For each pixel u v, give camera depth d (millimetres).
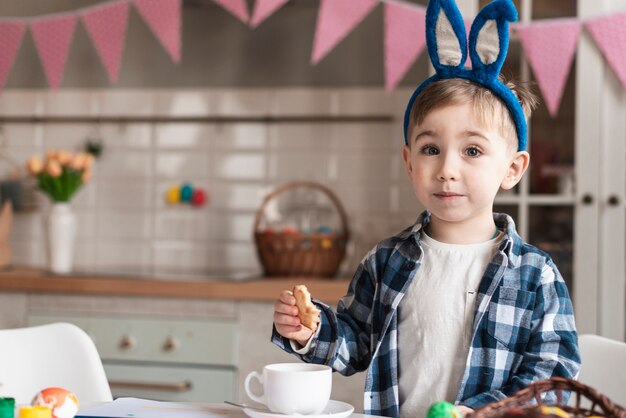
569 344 1084
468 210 1109
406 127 1247
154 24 2641
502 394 1030
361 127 3020
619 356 1247
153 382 2518
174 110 3139
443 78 1177
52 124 3211
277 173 3082
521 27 2459
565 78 2457
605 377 1260
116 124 3180
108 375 2539
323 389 940
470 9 2477
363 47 3020
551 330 1096
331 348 1125
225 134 3117
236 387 2484
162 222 3158
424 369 1133
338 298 2443
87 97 3186
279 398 928
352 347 1185
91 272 2867
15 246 3229
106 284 2553
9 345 1389
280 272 2703
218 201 3123
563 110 2477
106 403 1022
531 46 2459
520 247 1149
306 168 3057
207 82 3119
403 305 1171
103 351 2549
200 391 2496
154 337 2527
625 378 1227
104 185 3189
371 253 1249
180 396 2498
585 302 2457
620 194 2449
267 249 2703
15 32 2873
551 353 1073
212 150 3125
